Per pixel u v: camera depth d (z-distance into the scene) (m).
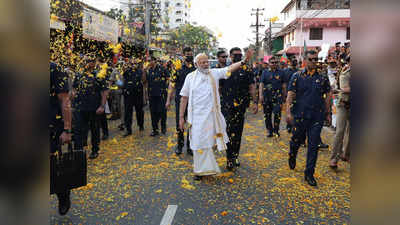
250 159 5.44
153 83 7.25
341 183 4.26
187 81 4.60
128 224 3.13
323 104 4.29
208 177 4.53
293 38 32.94
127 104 7.46
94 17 10.04
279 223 3.14
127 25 14.05
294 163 4.83
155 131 7.50
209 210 3.43
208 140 4.40
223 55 5.17
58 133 3.20
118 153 5.90
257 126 8.69
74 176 3.07
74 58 5.42
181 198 3.77
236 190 4.01
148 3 14.33
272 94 7.13
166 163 5.22
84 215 3.32
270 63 7.10
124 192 3.96
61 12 7.41
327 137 7.21
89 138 7.30
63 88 3.16
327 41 31.69
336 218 3.24
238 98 4.90
